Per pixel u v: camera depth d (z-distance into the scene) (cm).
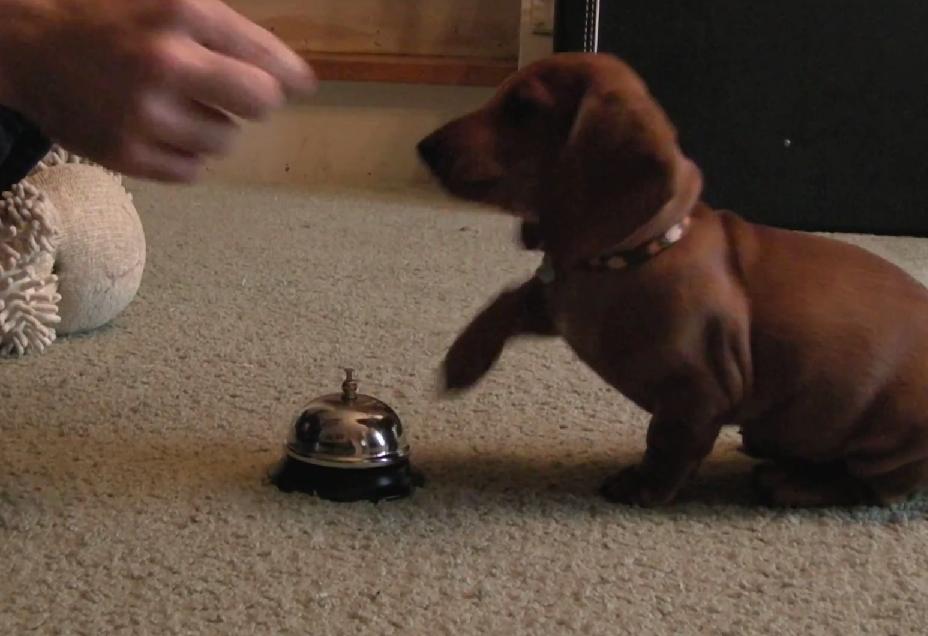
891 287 94
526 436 110
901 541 91
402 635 73
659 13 225
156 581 79
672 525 92
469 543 87
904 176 230
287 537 86
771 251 94
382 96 264
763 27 225
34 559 81
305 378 124
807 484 97
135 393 117
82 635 72
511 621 75
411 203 239
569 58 92
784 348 91
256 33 56
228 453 102
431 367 129
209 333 139
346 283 168
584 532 90
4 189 71
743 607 79
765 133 229
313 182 266
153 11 53
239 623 74
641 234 88
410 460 102
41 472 95
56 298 129
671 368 90
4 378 119
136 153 56
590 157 87
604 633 75
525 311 94
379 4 267
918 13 223
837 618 78
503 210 92
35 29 53
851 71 226
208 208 225
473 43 269
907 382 92
